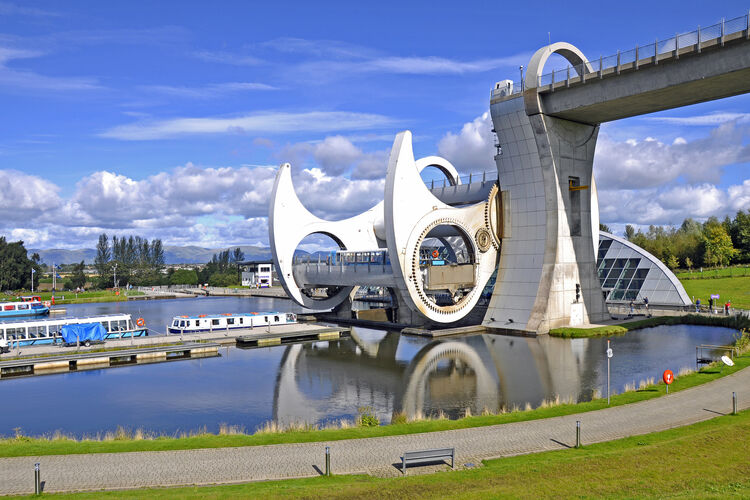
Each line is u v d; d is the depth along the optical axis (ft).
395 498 47.09
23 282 435.53
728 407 75.36
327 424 83.92
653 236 484.33
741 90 142.82
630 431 66.64
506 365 122.83
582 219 180.55
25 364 125.18
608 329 164.76
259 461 57.98
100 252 549.54
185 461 58.08
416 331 169.99
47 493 49.55
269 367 127.34
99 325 151.33
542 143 169.17
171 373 122.52
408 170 160.86
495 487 49.37
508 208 182.50
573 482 50.39
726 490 48.16
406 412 88.89
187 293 384.47
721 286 251.60
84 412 93.91
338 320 204.74
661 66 140.26
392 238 158.81
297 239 203.51
